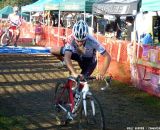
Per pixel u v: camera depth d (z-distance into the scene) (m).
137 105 6.82
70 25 18.06
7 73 10.14
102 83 8.75
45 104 6.73
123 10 10.17
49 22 19.48
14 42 16.95
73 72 4.66
